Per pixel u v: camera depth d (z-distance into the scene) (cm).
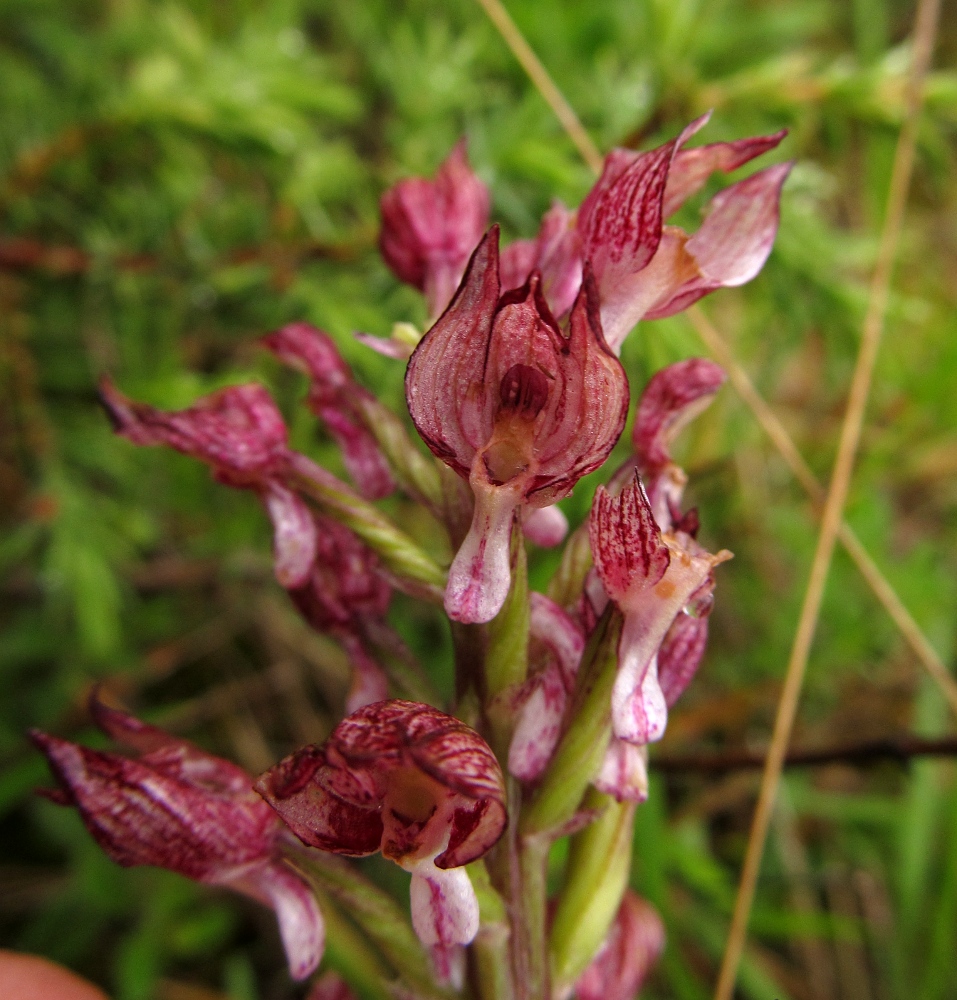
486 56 13
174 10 12
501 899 5
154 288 12
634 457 6
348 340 11
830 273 11
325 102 11
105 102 11
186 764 5
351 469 6
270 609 12
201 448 5
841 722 12
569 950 5
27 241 11
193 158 12
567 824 5
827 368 13
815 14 14
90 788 5
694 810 11
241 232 12
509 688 5
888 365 12
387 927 5
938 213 15
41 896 11
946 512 14
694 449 10
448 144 12
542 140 11
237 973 10
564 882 6
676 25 11
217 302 12
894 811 11
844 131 11
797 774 12
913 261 15
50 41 12
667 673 5
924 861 10
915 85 10
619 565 5
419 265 6
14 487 12
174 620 12
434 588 5
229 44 13
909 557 13
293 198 11
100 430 12
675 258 5
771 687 11
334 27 14
